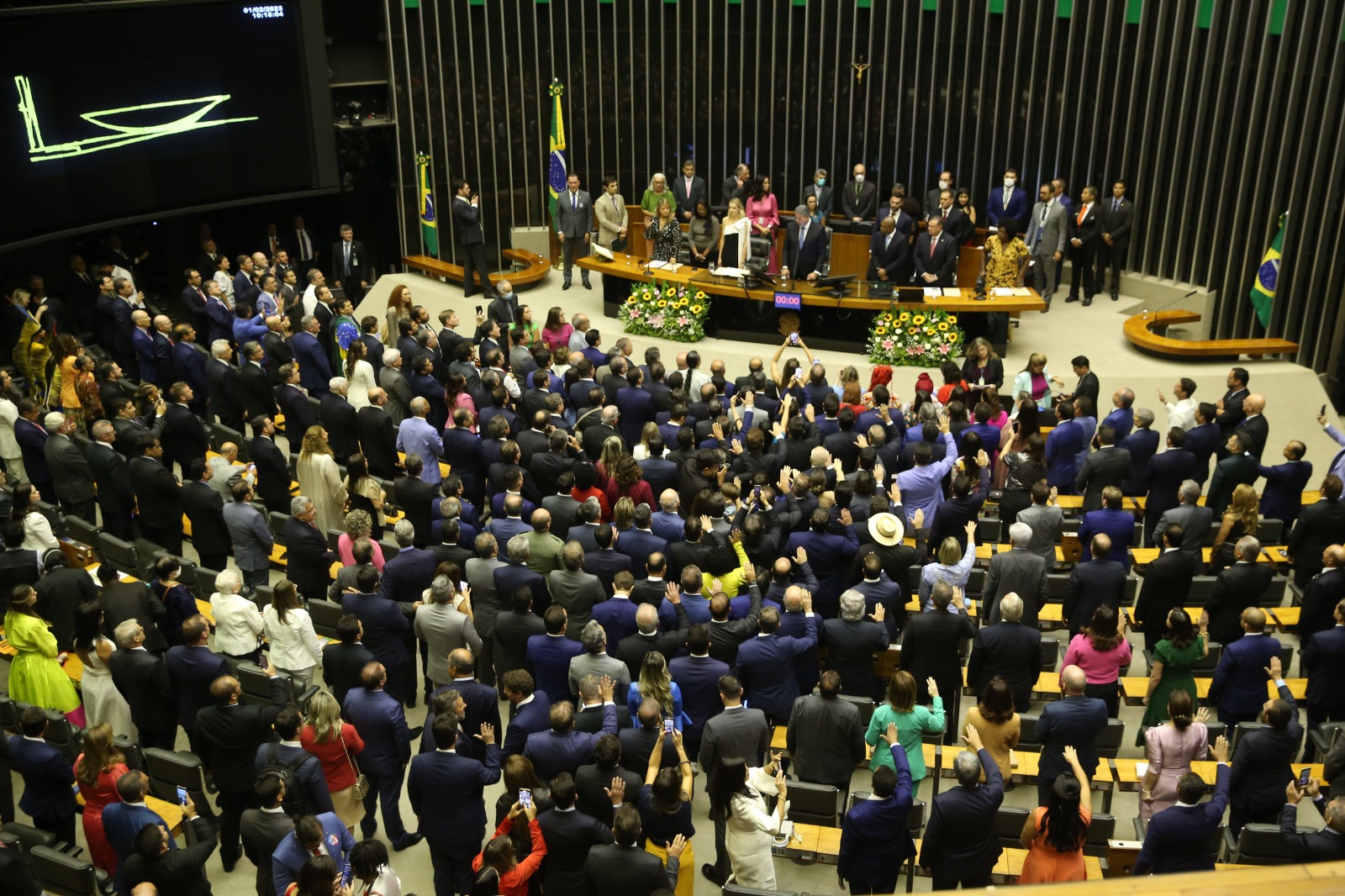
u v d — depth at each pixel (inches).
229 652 344.5
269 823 256.8
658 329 695.1
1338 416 687.7
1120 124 765.9
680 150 885.2
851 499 379.6
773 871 278.8
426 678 363.6
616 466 405.1
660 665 293.6
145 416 506.0
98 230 791.1
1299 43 669.9
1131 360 655.8
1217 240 730.2
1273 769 290.0
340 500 425.7
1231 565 390.6
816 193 733.3
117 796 274.7
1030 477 414.0
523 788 259.0
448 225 886.4
